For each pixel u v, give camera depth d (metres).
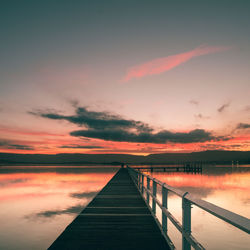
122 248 4.63
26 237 11.41
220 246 11.18
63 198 23.27
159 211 15.35
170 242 4.55
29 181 42.44
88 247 4.69
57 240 5.09
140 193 12.08
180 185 40.38
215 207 2.19
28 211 17.39
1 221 14.45
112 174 66.50
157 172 89.25
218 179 55.56
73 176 57.34
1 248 9.90
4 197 23.92
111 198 10.95
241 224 1.64
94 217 7.15
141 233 5.55
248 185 40.47
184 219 3.16
